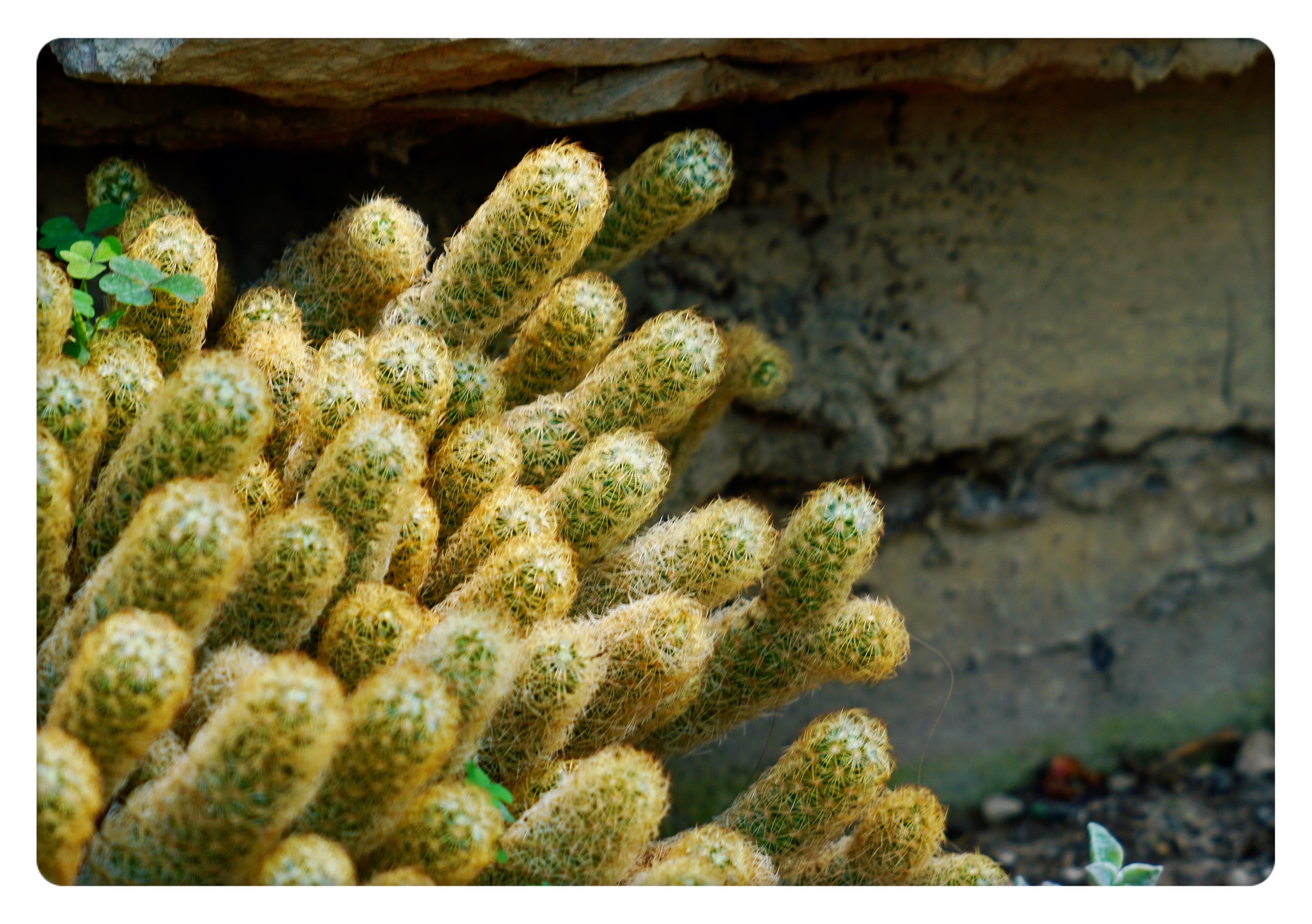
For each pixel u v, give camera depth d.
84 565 0.59
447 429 0.64
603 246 0.70
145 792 0.56
